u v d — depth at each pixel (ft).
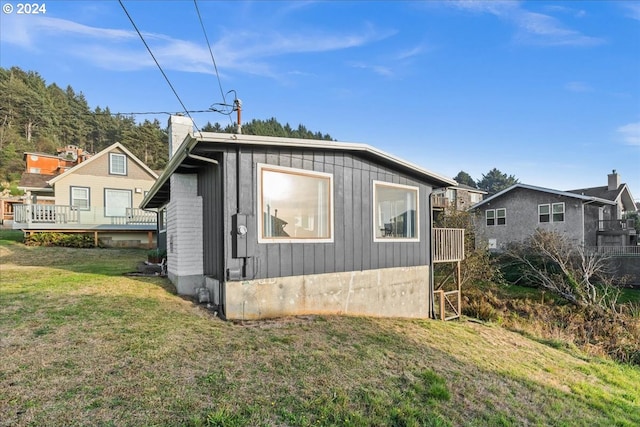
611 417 13.65
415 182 27.53
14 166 132.67
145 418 7.72
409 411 9.88
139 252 48.06
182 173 21.35
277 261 18.56
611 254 55.21
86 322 13.50
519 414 11.66
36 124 161.58
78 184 59.06
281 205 18.95
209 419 7.96
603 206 74.38
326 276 20.74
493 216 74.28
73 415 7.54
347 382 11.03
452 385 12.57
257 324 16.06
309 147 19.80
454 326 23.97
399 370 12.89
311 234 20.21
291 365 11.63
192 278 20.36
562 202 64.80
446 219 55.57
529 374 16.47
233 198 17.30
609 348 33.06
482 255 51.88
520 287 53.26
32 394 8.20
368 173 23.67
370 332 17.43
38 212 50.24
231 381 9.94
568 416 12.62
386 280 24.49
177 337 12.72
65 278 22.20
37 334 11.96
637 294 49.14
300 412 8.91
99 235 54.75
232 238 17.10
